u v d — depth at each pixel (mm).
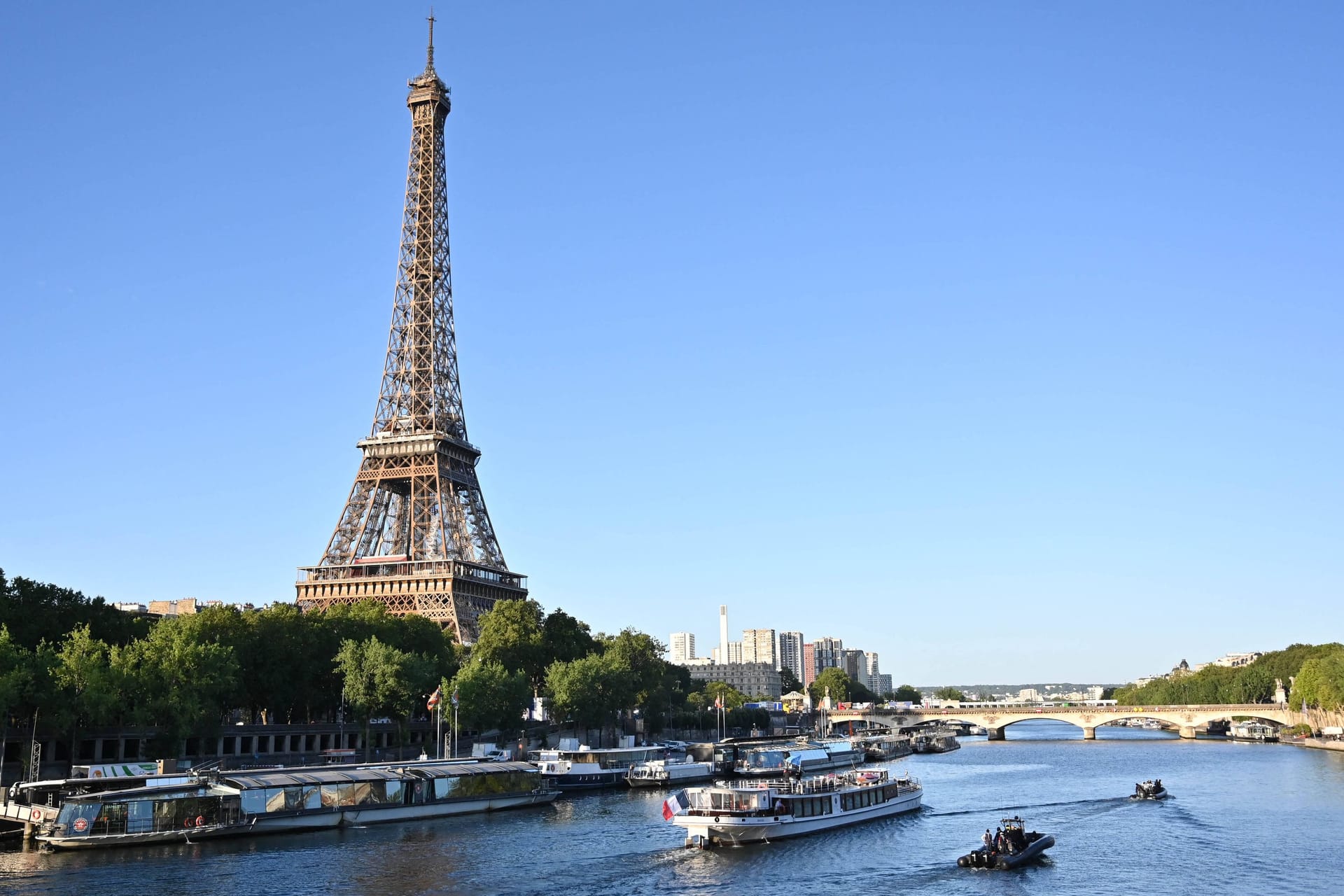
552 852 141125
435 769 178250
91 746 194250
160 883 120312
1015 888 123750
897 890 122688
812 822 157125
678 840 150875
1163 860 140000
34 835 143000
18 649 169500
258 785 154500
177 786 149250
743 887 123062
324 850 141000
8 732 179500
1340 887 125125
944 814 182000
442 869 129625
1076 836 158750
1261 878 129375
